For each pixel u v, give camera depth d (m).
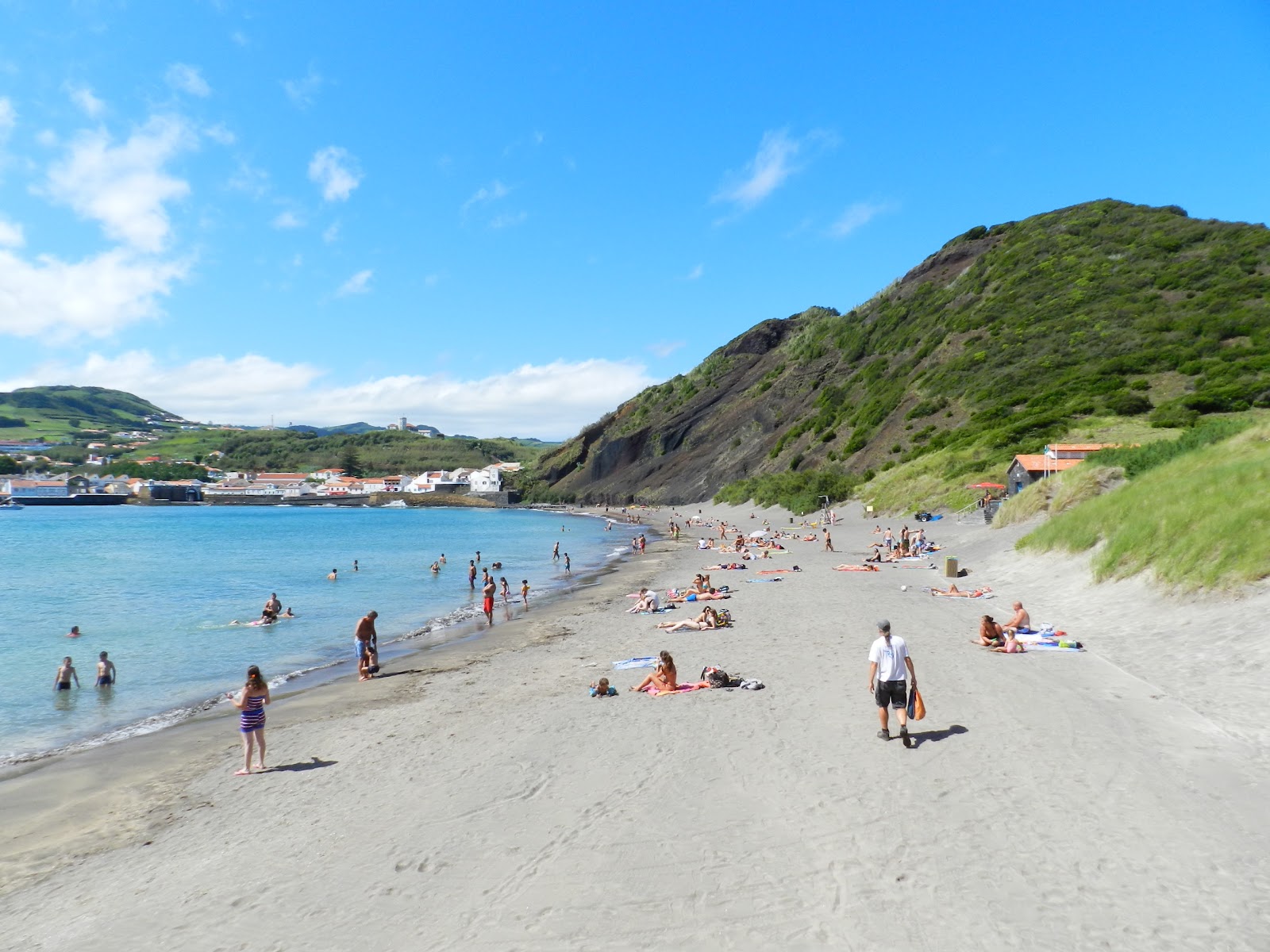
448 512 169.62
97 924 7.30
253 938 6.77
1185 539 18.84
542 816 8.87
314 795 10.56
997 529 39.19
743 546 52.12
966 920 6.10
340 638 25.69
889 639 10.59
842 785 9.08
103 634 26.75
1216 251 86.56
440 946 6.32
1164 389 63.88
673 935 6.20
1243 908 6.01
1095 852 7.06
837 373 127.56
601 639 22.00
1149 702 11.63
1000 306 97.94
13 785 12.12
